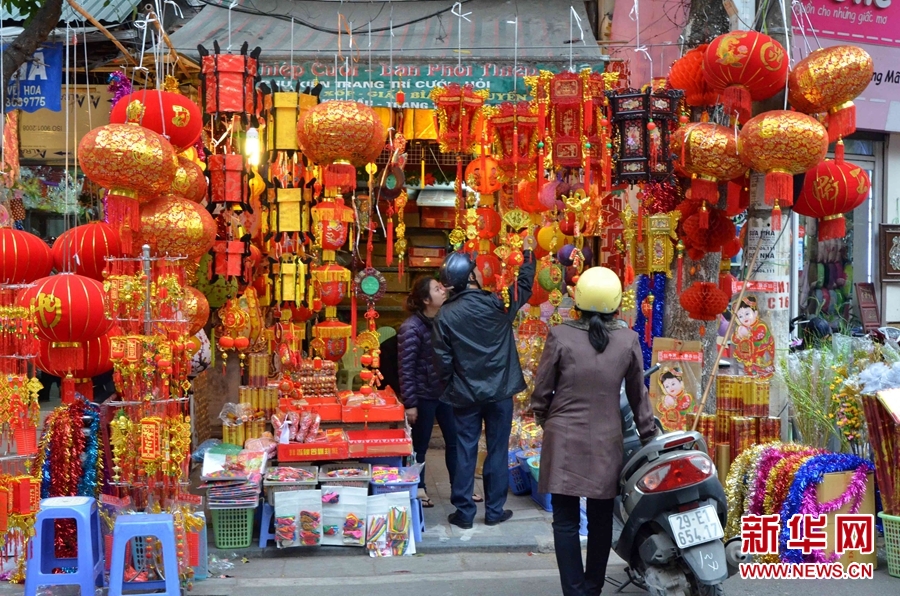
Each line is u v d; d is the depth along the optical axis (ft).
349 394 19.49
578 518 13.57
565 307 22.94
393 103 19.65
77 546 14.37
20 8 22.35
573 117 18.07
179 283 14.56
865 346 18.66
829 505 15.66
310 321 27.43
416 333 19.51
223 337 17.75
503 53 20.38
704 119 18.51
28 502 13.52
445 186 27.48
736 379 18.28
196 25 22.67
